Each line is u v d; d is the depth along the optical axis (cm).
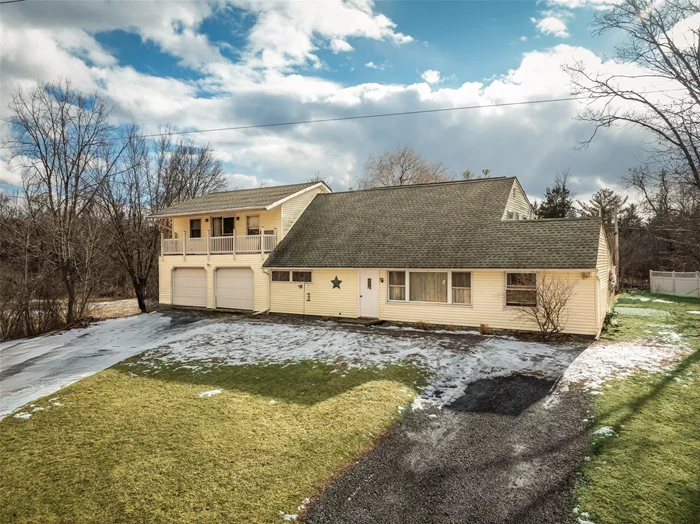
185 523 443
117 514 462
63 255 1930
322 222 2072
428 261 1527
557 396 808
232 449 618
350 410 764
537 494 491
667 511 442
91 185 2212
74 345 1534
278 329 1576
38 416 786
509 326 1412
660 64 1160
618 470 529
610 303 2042
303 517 456
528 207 2278
